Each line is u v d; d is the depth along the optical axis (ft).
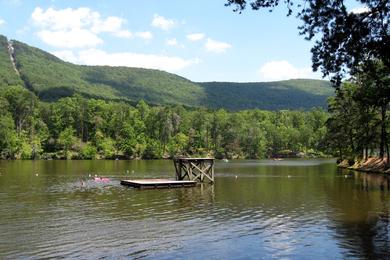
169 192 143.64
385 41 64.23
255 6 65.87
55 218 95.66
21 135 496.64
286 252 68.23
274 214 100.37
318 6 65.41
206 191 146.51
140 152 524.11
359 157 274.77
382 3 64.18
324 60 69.46
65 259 64.23
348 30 65.41
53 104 557.33
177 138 565.94
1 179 194.90
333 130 282.36
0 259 64.34
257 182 180.96
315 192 142.00
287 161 451.94
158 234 80.02
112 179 197.57
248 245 72.38
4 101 491.31
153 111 573.74
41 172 244.42
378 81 78.48
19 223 90.12
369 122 227.20
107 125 550.77
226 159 503.61
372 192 140.36
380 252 67.67
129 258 64.95
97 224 89.10
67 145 497.46
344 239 75.82
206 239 76.43
